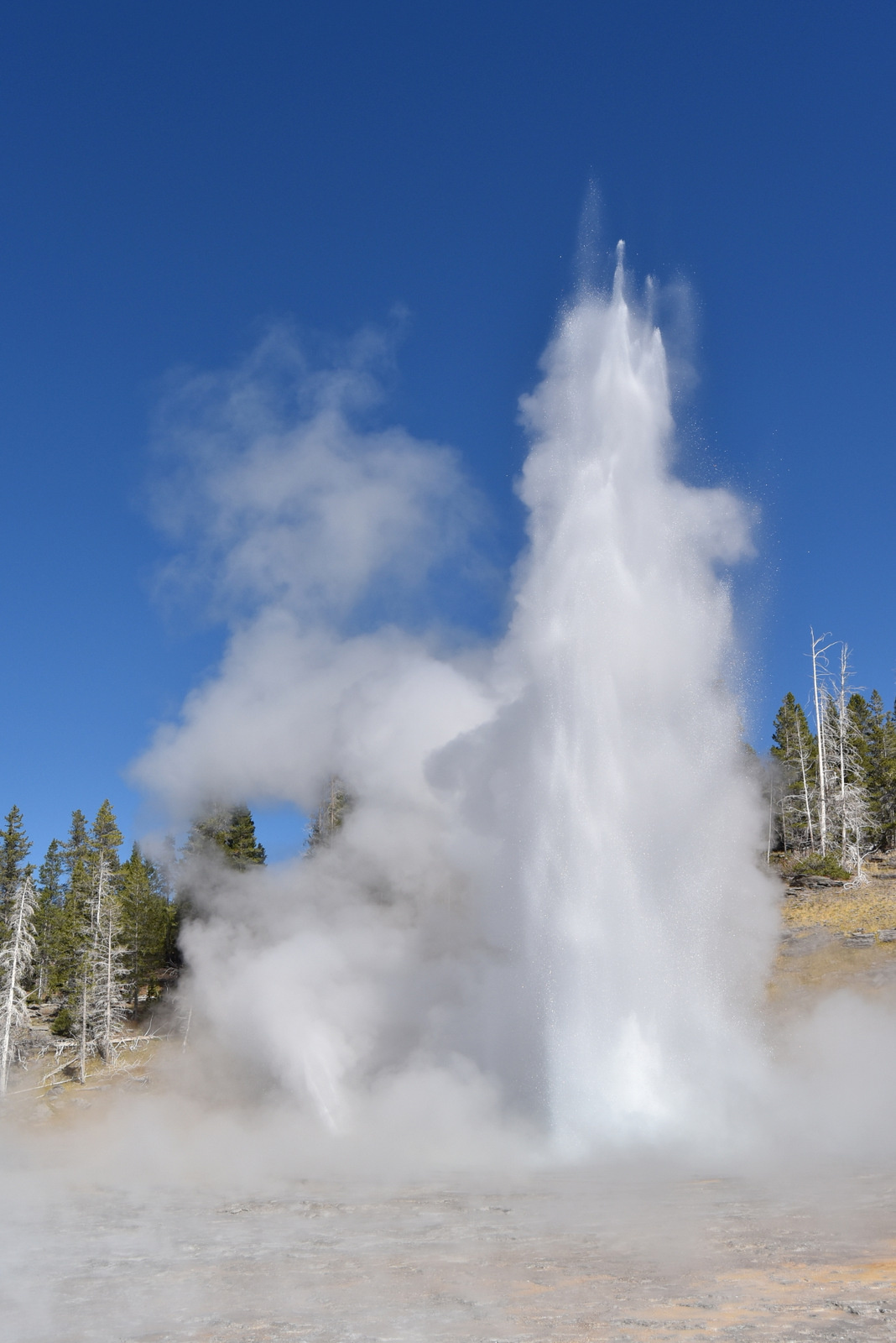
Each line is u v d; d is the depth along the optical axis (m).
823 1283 6.31
